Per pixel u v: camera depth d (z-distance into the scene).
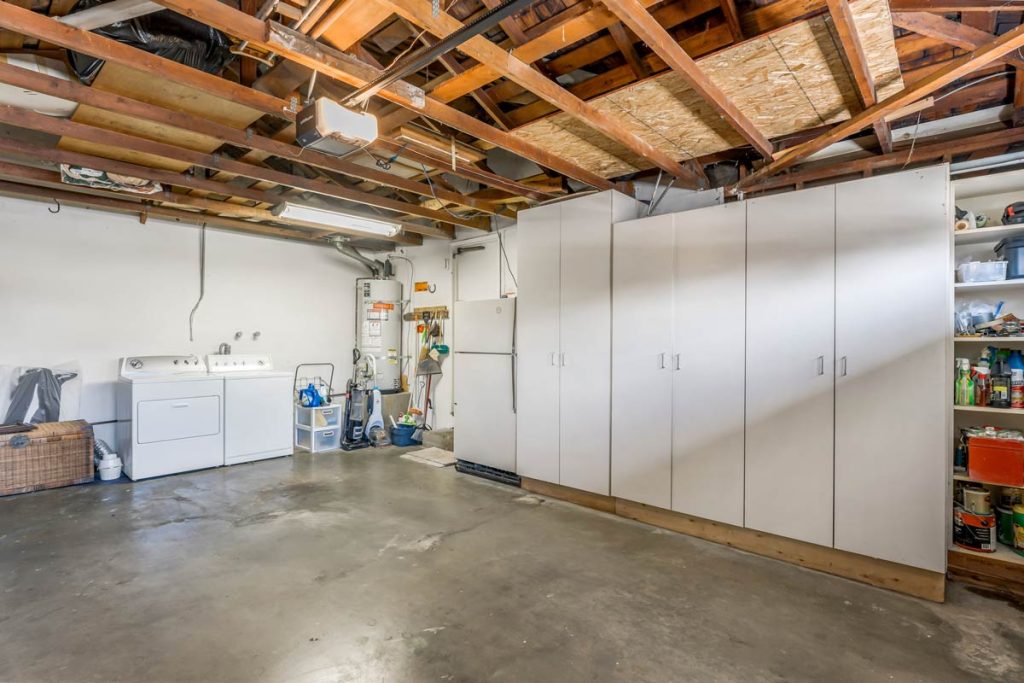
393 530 3.44
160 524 3.50
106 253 4.96
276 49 1.98
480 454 4.81
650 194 4.21
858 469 2.75
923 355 2.58
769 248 3.06
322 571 2.83
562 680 1.95
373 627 2.29
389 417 6.45
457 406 5.06
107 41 2.03
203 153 3.39
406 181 4.01
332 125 2.16
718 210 3.27
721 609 2.46
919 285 2.59
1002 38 1.88
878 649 2.15
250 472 4.88
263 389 5.36
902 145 3.25
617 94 2.62
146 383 4.57
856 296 2.77
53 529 3.39
